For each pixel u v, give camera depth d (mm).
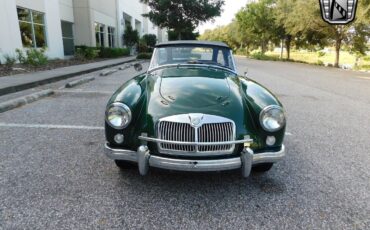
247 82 3447
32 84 8031
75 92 7527
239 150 2676
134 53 34031
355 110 6465
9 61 11523
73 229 2195
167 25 26906
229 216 2420
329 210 2535
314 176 3160
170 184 2902
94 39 22984
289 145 4117
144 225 2273
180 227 2264
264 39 42844
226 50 4227
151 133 2621
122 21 31766
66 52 20781
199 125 2525
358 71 19641
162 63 4133
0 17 12000
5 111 5453
